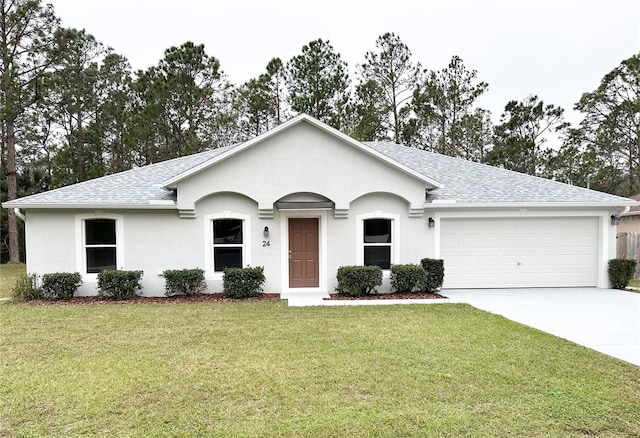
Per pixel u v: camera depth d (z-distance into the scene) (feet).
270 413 16.07
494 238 46.65
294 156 42.57
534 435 14.53
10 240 88.69
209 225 43.04
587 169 112.78
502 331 27.78
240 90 96.27
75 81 97.71
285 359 22.16
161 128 87.51
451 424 15.19
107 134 101.76
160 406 16.72
